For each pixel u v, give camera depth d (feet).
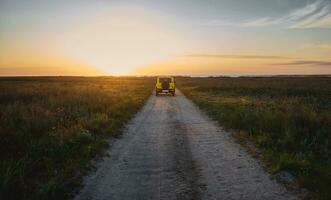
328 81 204.13
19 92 79.77
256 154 28.14
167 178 21.77
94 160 25.89
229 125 43.27
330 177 20.80
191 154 28.35
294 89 119.34
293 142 31.37
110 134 36.65
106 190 19.51
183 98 101.96
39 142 28.89
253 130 38.27
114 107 58.65
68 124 38.93
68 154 26.27
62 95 73.87
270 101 77.51
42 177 21.16
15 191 17.88
